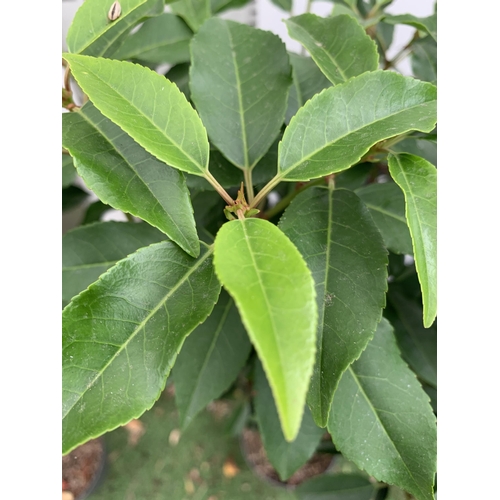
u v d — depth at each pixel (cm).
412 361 29
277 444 29
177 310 18
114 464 49
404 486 21
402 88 19
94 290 18
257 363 29
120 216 40
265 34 24
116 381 17
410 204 18
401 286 31
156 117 18
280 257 15
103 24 21
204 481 48
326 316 18
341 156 18
